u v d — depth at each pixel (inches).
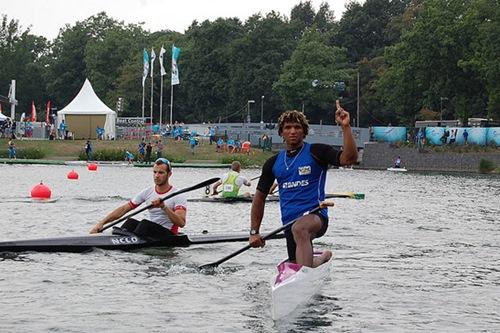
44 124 3459.6
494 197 1510.8
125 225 627.8
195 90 5036.9
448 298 454.6
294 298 407.2
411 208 1184.8
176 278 498.9
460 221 974.4
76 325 368.8
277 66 4736.7
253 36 4771.2
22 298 425.7
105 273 509.0
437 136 3275.1
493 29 3166.8
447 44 3408.0
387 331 371.9
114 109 5068.9
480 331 376.5
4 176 1806.1
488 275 540.7
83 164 2669.8
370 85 4645.7
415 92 3767.2
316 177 454.9
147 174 2068.2
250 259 585.9
